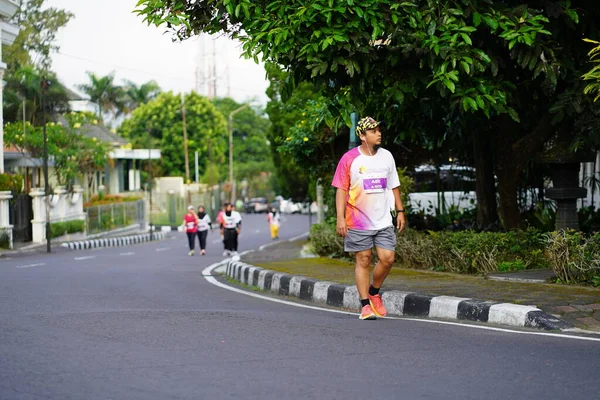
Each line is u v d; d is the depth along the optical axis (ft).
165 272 66.90
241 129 386.93
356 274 34.04
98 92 274.98
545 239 45.47
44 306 37.24
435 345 26.61
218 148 302.25
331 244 64.44
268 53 38.40
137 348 25.71
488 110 41.60
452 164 70.95
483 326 31.45
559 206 49.24
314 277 46.06
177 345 26.27
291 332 29.09
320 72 38.01
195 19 41.81
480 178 59.21
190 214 106.32
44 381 21.16
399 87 41.47
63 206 138.21
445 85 39.11
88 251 117.91
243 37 39.47
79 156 153.58
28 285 48.98
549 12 42.60
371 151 33.32
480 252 46.85
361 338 27.91
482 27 41.68
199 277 61.52
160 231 193.57
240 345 26.35
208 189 255.50
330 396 19.76
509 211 55.01
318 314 36.09
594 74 37.35
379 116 53.31
